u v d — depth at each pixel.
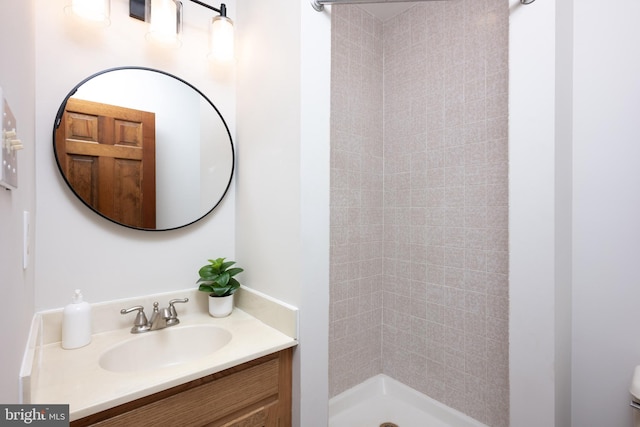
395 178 1.93
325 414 1.16
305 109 1.10
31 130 0.93
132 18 1.25
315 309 1.13
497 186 1.49
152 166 1.29
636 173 1.09
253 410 1.02
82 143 1.14
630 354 1.10
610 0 1.13
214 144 1.45
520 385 1.05
